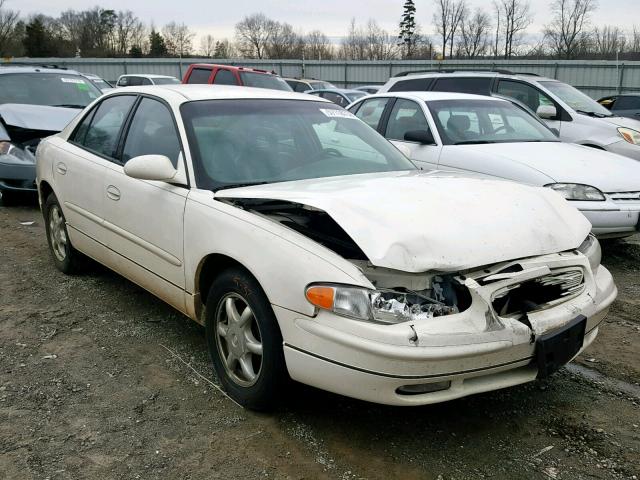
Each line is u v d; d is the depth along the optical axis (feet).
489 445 9.45
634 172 19.01
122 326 13.82
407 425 9.96
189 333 13.48
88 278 16.98
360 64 111.24
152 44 233.76
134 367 11.89
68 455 9.08
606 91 91.30
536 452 9.27
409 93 24.02
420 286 8.59
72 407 10.40
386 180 10.94
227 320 10.67
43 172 16.96
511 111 23.82
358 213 9.14
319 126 13.55
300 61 115.44
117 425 9.88
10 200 26.71
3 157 25.26
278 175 11.77
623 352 12.92
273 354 9.48
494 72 31.48
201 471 8.76
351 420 10.08
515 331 8.70
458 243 8.79
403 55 189.06
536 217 9.89
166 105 12.96
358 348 8.29
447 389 8.63
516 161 19.17
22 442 9.37
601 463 9.01
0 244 20.54
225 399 10.68
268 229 9.65
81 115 16.39
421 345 8.14
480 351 8.38
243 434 9.65
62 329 13.64
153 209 12.07
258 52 223.10
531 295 9.37
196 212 10.94
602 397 10.99
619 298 16.25
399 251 8.50
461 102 23.21
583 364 12.34
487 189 10.59
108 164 13.97
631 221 18.11
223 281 10.35
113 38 240.32
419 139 21.63
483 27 169.89
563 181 18.04
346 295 8.44
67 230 16.19
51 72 31.78
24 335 13.30
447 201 9.75
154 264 12.34
